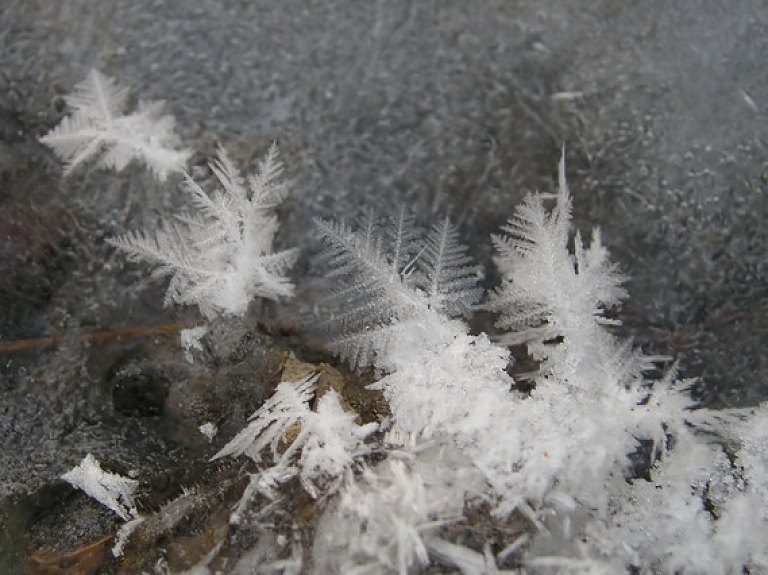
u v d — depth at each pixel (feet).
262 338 0.39
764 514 0.37
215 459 0.37
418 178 0.40
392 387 0.36
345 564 0.34
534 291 0.38
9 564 0.37
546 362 0.38
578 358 0.37
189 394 0.39
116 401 0.39
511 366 0.39
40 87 0.40
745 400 0.40
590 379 0.37
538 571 0.34
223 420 0.38
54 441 0.39
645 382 0.39
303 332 0.39
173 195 0.40
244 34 0.41
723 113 0.41
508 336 0.39
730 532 0.36
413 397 0.36
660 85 0.41
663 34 0.41
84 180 0.40
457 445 0.35
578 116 0.41
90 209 0.40
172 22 0.41
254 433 0.36
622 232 0.40
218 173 0.39
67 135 0.40
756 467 0.37
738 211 0.41
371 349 0.38
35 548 0.37
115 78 0.41
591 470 0.35
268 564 0.34
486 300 0.39
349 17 0.41
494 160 0.41
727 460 0.37
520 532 0.35
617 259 0.40
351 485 0.34
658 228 0.40
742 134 0.41
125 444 0.39
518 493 0.34
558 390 0.37
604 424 0.36
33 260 0.40
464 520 0.34
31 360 0.39
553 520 0.35
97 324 0.40
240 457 0.37
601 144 0.41
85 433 0.39
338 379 0.38
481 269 0.40
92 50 0.41
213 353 0.39
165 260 0.39
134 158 0.40
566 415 0.36
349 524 0.34
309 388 0.37
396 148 0.41
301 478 0.35
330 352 0.39
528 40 0.41
